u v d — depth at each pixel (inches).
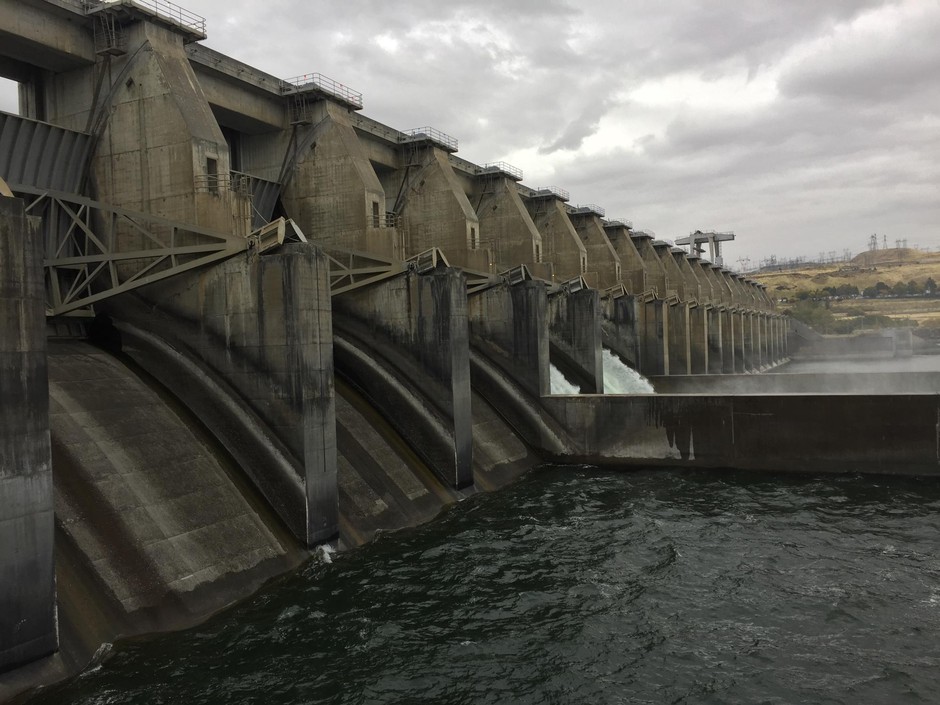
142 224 973.8
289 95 1343.5
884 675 590.6
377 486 1019.3
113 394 835.4
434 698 552.7
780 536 940.0
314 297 850.1
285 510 844.6
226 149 987.3
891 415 1239.5
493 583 780.6
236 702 529.7
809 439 1289.4
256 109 1311.5
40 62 993.5
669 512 1061.8
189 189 938.7
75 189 1010.1
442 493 1136.8
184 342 909.2
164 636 614.5
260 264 847.7
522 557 863.7
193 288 898.7
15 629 502.3
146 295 937.5
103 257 872.3
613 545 908.0
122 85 983.6
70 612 569.9
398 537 940.6
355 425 1127.0
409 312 1219.9
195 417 893.8
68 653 543.5
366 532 930.7
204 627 644.7
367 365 1254.9
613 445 1437.0
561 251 2298.2
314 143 1370.6
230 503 806.5
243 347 866.1
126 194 988.6
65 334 947.3
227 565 730.2
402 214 1736.0
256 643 622.5
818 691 568.4
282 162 1398.9
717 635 665.0
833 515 1028.5
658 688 574.6
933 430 1215.6
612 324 2279.8
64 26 954.7
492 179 2055.9
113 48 960.9
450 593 751.7
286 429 841.5
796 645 644.7
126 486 719.1
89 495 677.3
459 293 1206.9
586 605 726.5
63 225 992.2
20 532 506.0
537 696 560.4
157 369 922.7
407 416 1206.9
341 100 1395.2
